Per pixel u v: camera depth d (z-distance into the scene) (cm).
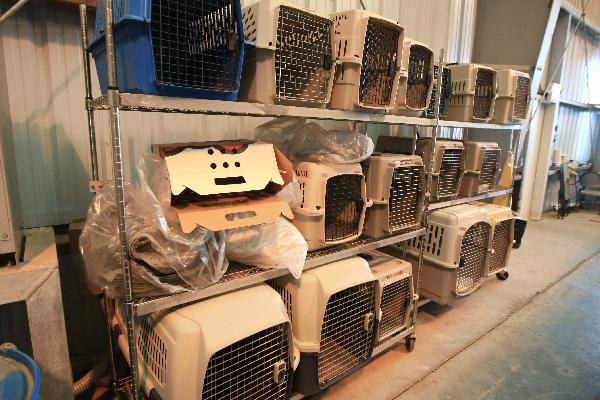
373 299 176
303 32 147
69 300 184
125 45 108
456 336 232
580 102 632
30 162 172
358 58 156
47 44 169
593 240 447
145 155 137
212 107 120
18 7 151
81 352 191
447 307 270
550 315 262
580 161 711
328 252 168
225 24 123
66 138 179
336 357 170
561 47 533
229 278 135
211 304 127
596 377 198
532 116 416
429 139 247
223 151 135
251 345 134
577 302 283
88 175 186
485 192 289
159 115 200
